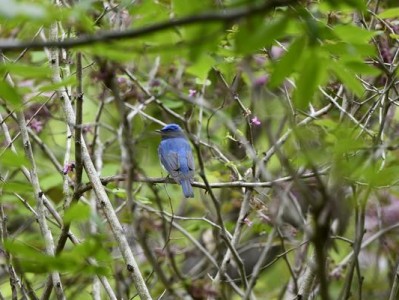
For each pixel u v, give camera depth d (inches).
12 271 348.8
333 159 235.1
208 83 482.9
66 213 211.0
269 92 394.0
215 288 377.7
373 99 505.0
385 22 429.1
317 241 191.5
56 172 565.3
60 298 339.0
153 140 595.8
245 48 175.9
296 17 190.7
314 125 477.1
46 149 508.4
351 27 217.3
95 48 204.8
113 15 396.5
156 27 165.6
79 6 204.7
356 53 221.3
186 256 548.4
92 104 610.2
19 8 170.9
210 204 577.9
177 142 506.3
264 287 617.9
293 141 446.9
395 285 375.2
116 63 230.8
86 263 222.4
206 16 160.7
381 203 530.0
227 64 400.2
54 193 556.4
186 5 197.8
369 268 584.4
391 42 463.8
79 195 363.6
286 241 552.4
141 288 335.9
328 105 467.2
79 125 340.2
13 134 514.3
